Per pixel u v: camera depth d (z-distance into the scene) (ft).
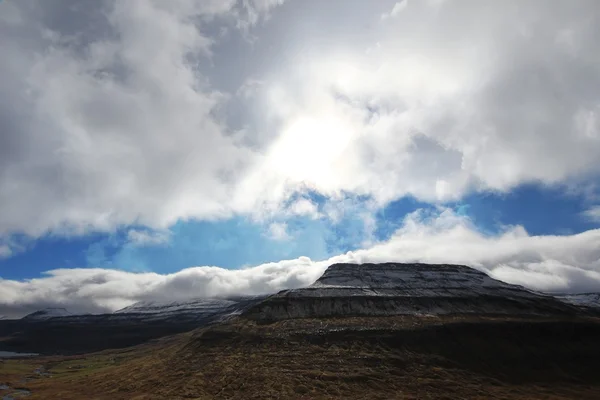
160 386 374.22
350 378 366.63
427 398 331.16
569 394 362.33
